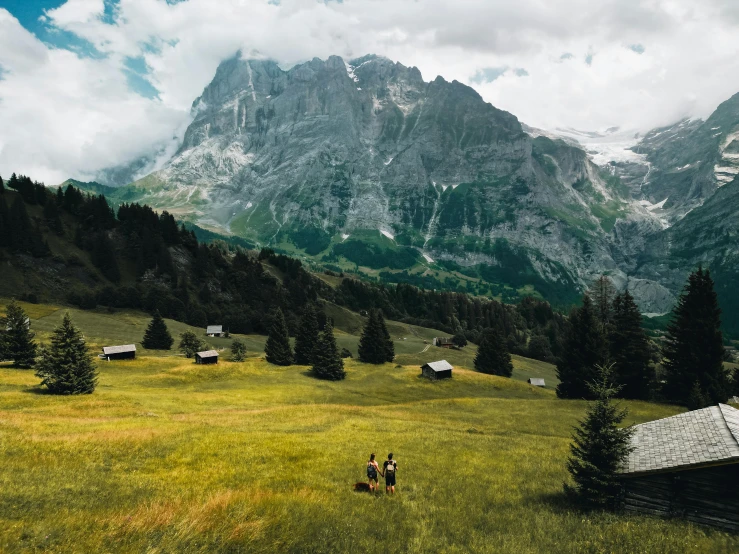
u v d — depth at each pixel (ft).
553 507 73.97
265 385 274.36
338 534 56.39
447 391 302.04
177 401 198.39
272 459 94.99
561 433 159.74
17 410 145.79
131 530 50.26
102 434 104.53
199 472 82.79
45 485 66.39
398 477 89.15
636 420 184.44
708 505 66.74
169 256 652.89
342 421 155.12
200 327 542.57
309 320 395.96
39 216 629.10
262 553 49.60
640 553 55.31
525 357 568.00
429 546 55.67
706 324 228.84
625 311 256.32
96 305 508.94
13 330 247.50
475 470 97.45
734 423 77.05
